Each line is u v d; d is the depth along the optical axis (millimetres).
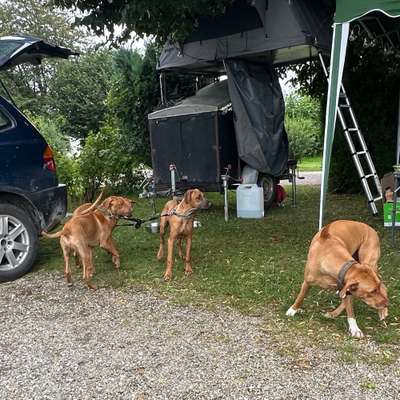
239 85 7961
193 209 4863
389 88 9258
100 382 2930
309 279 3662
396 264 5098
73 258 5793
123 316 3973
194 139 8172
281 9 7203
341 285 3340
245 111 7883
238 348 3309
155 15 6109
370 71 9375
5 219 5000
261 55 8414
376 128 9477
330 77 5715
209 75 10438
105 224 5055
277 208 8805
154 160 8719
